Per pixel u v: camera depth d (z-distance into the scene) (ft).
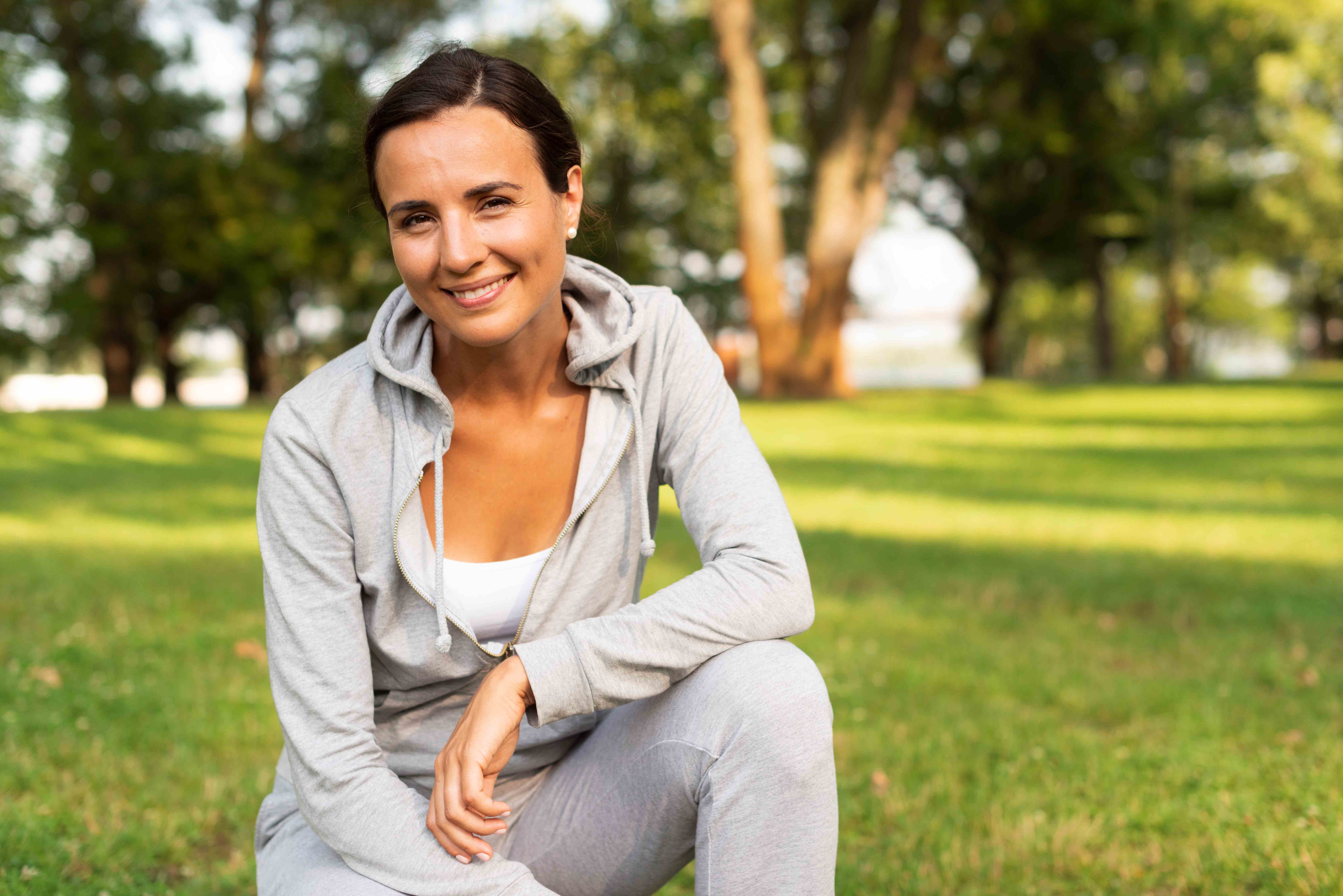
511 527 5.24
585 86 84.23
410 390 5.07
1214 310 180.65
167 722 10.82
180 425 47.70
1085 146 92.89
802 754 4.55
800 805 4.56
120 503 26.73
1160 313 173.99
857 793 9.51
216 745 10.47
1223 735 10.79
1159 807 9.02
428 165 4.53
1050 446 42.83
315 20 88.58
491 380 5.08
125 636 13.78
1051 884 7.90
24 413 50.44
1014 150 88.89
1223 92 99.86
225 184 84.89
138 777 9.48
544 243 4.73
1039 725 11.14
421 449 5.02
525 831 5.31
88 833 8.38
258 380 108.37
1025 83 88.89
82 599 15.78
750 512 5.13
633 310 5.40
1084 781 9.66
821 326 71.00
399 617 5.19
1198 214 112.16
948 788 9.54
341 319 108.47
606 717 5.49
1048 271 129.59
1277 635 14.94
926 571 19.07
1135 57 90.84
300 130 91.45
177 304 93.86
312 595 4.96
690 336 5.57
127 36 85.92
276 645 4.97
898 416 56.85
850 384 75.51
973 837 8.60
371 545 5.05
